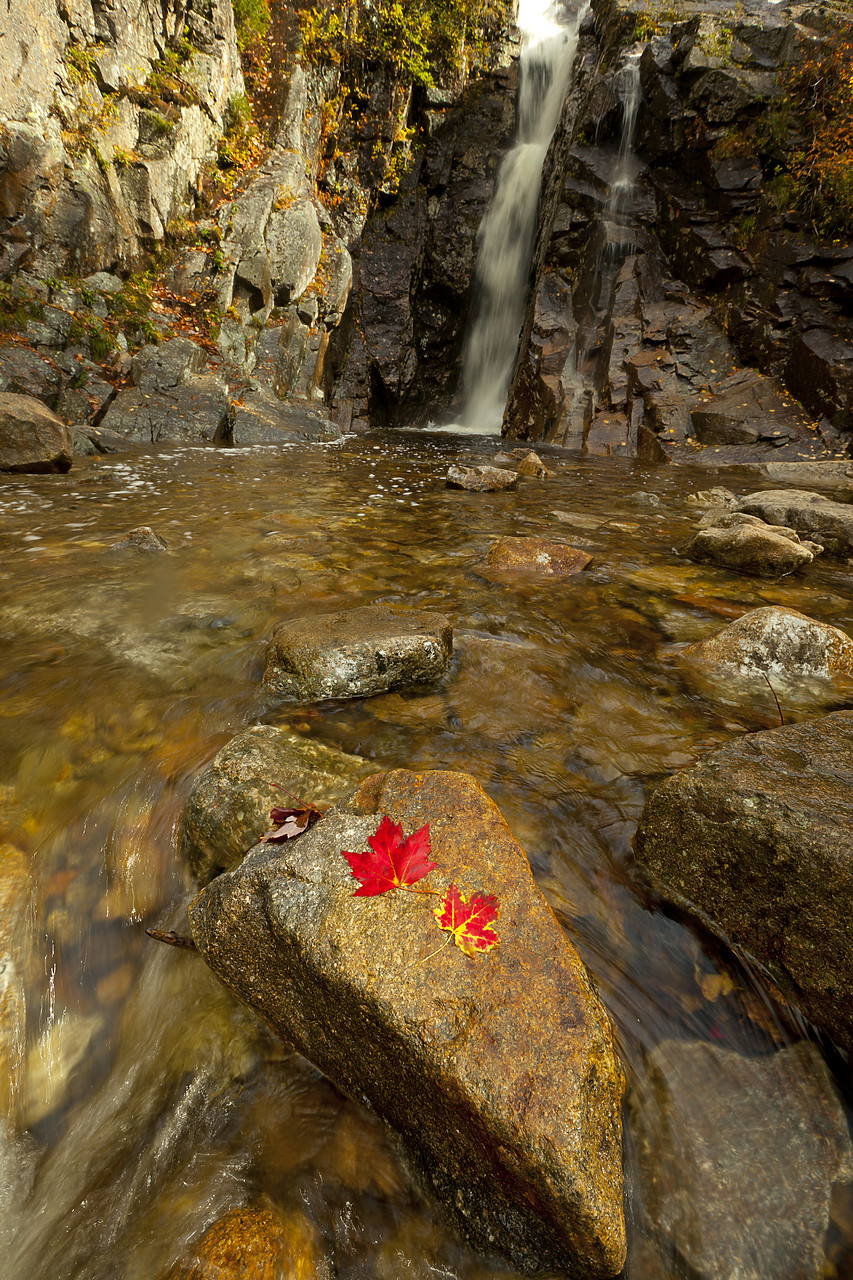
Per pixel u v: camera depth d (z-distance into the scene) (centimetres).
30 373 870
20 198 928
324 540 475
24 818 200
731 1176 124
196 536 476
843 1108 133
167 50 1141
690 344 1179
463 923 134
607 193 1364
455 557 441
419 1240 122
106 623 319
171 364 1033
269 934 145
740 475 882
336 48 1463
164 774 215
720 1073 137
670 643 316
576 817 194
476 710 252
